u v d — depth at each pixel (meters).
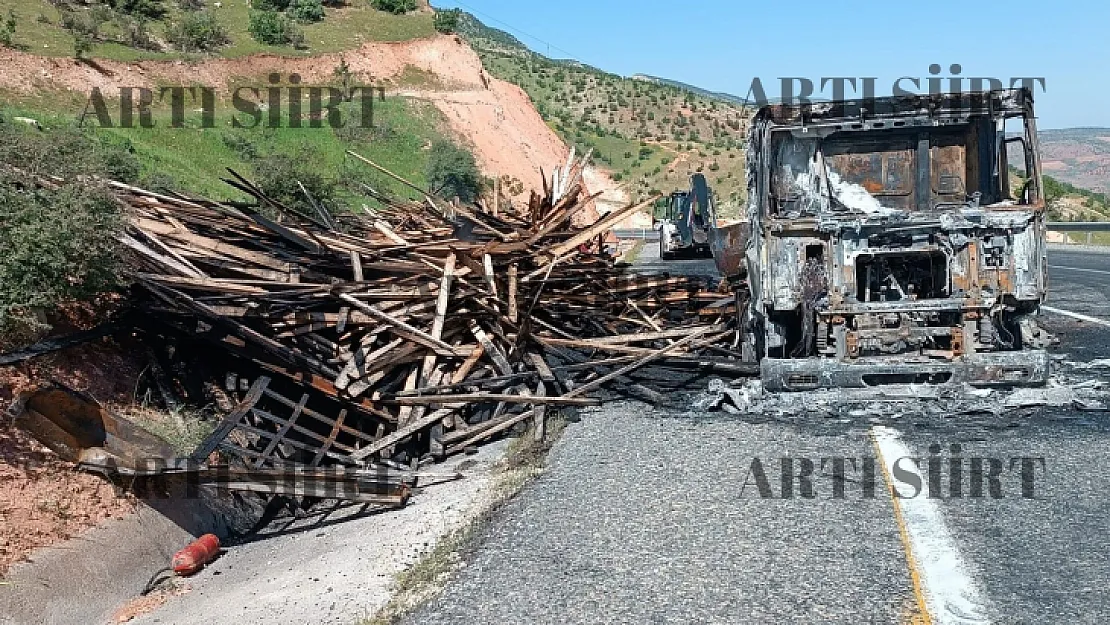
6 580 5.95
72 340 8.77
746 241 10.99
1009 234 8.95
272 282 10.09
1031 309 9.38
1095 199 70.81
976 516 5.79
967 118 9.76
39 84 37.16
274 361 9.69
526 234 12.60
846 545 5.45
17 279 8.09
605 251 15.51
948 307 8.92
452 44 66.56
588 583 5.22
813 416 8.61
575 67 148.00
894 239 9.12
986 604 4.59
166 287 9.50
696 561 5.38
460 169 48.12
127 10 53.31
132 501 7.53
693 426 8.55
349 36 63.38
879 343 9.22
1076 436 7.46
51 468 7.43
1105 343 11.70
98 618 6.34
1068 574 4.88
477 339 10.47
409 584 5.70
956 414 8.38
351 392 9.62
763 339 10.34
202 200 11.70
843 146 10.16
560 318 12.56
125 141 29.94
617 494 6.71
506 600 5.12
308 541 7.57
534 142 68.50
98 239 8.64
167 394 9.20
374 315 10.08
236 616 5.93
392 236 12.35
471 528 6.48
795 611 4.66
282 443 9.21
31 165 9.65
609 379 10.39
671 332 12.17
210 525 8.05
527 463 8.02
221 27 57.47
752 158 10.46
